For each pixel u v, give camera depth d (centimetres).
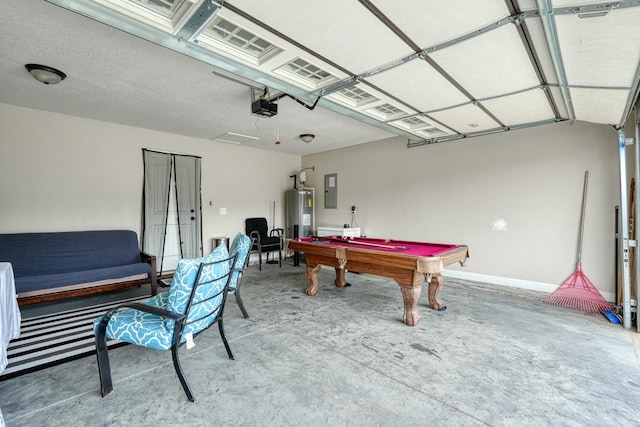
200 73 271
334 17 168
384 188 543
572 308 326
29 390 181
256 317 301
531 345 239
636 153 263
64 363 214
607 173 337
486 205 425
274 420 156
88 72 268
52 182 384
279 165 663
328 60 218
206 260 177
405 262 266
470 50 199
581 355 223
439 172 471
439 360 216
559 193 368
